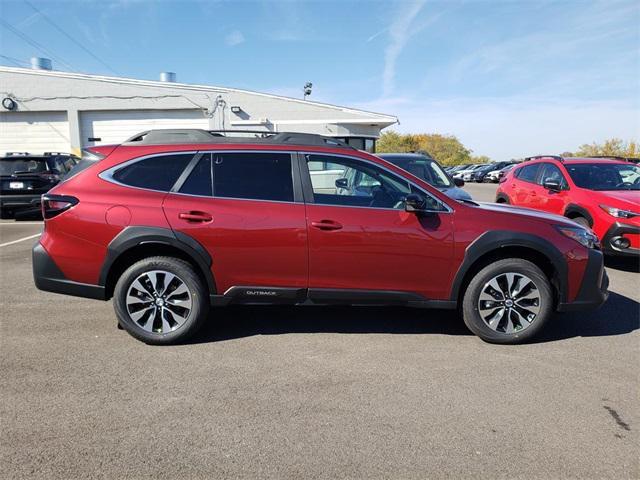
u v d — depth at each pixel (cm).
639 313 509
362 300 412
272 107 2111
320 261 403
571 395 331
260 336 434
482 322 414
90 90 1961
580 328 463
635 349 412
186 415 300
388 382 347
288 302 414
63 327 450
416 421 296
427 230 404
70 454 259
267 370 364
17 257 761
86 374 354
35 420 291
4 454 258
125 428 285
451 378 354
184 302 405
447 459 260
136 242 393
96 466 250
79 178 409
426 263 407
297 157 416
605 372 367
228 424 290
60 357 384
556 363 382
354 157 418
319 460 258
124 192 401
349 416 301
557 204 793
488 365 377
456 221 407
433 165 898
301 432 283
